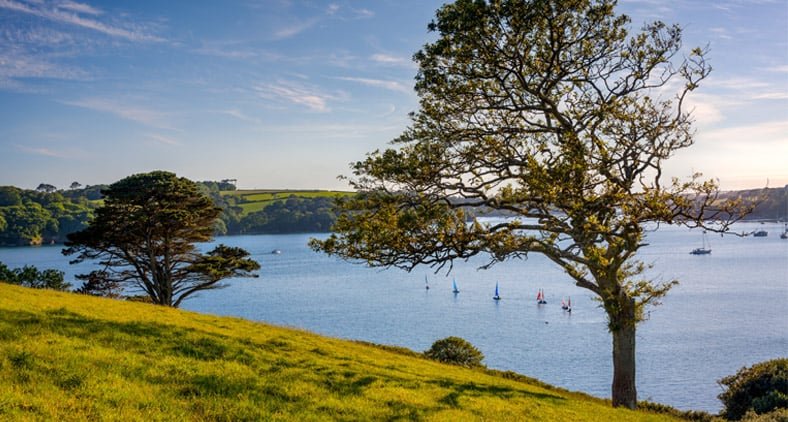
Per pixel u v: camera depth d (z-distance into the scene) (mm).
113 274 47375
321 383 16984
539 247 23391
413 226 21422
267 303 109188
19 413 10938
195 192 48750
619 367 24156
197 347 18266
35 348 14766
